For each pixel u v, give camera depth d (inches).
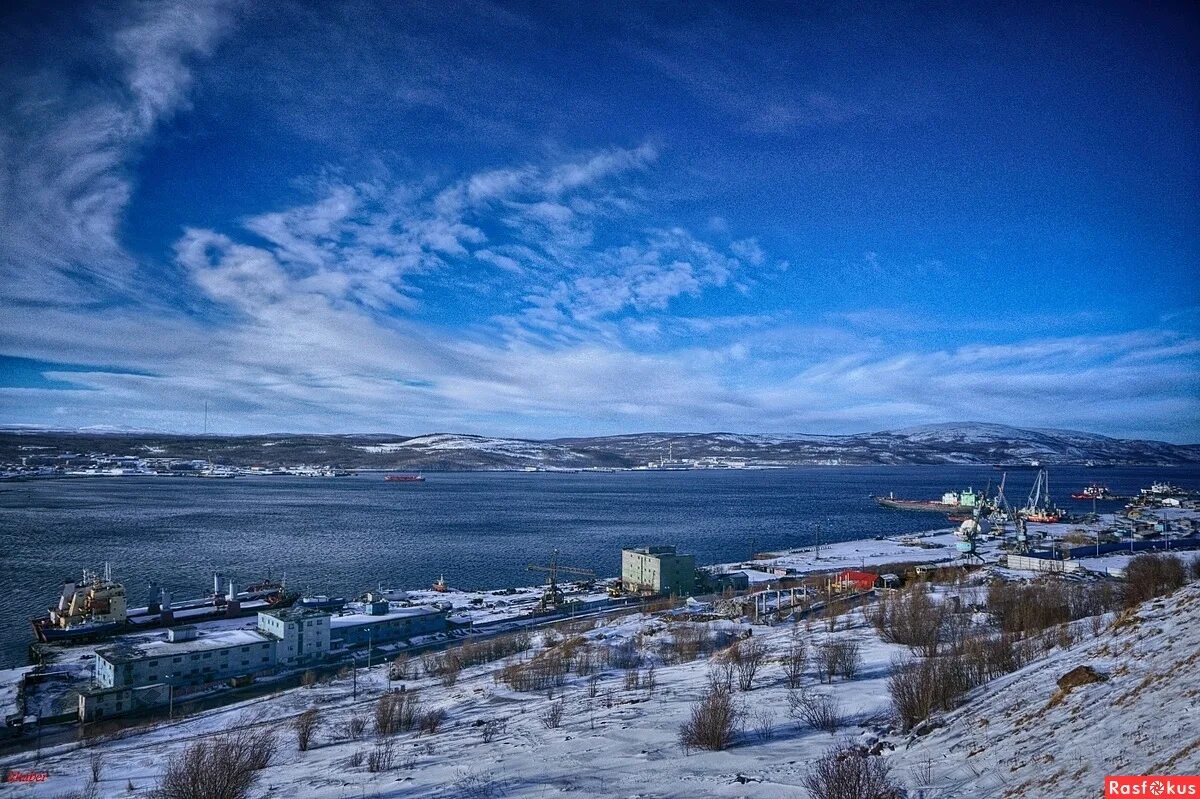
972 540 7691.9
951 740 941.2
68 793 1604.3
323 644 3649.1
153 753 1961.1
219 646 3284.9
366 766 1386.6
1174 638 946.1
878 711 1299.2
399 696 2149.4
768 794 875.4
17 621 4857.3
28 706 2891.2
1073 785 629.3
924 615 2299.5
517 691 2185.0
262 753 1600.6
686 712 1526.8
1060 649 1364.4
